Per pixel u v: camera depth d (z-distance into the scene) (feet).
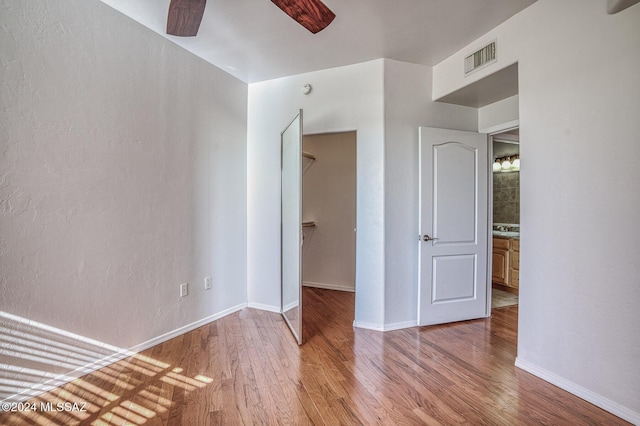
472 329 10.00
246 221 11.88
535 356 7.24
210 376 7.06
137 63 8.04
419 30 8.45
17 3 5.86
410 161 10.28
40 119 6.20
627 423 5.53
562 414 5.81
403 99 10.18
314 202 15.88
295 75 11.12
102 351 7.34
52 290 6.43
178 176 9.21
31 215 6.09
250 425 5.48
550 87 6.91
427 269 10.19
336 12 7.65
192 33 6.68
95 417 5.65
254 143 11.80
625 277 5.65
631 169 5.56
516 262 14.02
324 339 9.16
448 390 6.57
